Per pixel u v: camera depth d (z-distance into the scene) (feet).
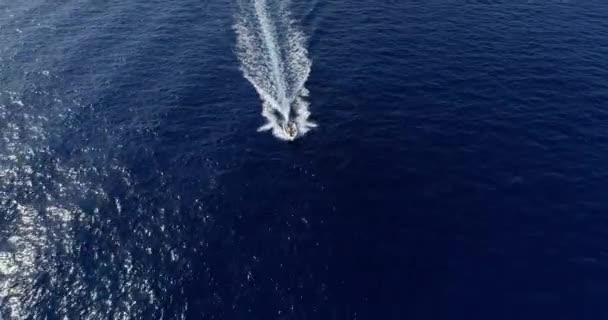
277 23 361.92
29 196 240.94
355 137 271.49
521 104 286.05
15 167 254.27
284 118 284.61
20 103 291.17
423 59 321.52
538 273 207.31
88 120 281.33
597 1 376.07
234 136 273.13
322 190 244.01
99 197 240.73
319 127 278.05
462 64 315.99
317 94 299.58
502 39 336.08
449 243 219.00
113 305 198.49
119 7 381.19
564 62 314.55
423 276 206.59
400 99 293.64
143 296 201.16
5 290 203.51
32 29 354.13
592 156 256.11
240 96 299.38
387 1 382.01
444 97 293.43
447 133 271.49
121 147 265.75
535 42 332.19
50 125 278.05
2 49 333.21
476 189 242.58
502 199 237.45
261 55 332.39
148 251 217.36
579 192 239.50
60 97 296.10
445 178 248.32
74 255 216.13
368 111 286.87
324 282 204.64
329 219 230.07
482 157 257.96
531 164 253.44
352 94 298.56
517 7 370.12
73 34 350.02
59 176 250.57
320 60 325.42
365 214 231.91
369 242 219.82
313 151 264.11
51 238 223.10
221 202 237.86
